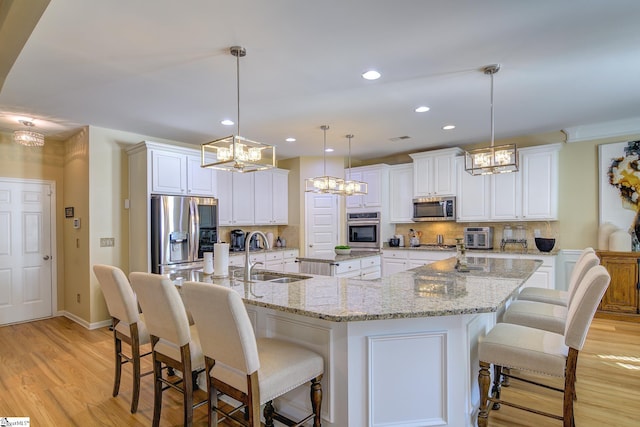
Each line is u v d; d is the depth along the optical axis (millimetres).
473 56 2553
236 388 1632
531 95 3354
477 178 5254
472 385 2121
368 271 5020
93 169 4344
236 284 2555
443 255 5293
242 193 5762
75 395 2621
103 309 4445
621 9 1983
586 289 1737
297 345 2008
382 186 6074
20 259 4676
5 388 2740
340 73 2816
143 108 3631
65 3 1863
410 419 1918
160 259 4289
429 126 4445
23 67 2641
